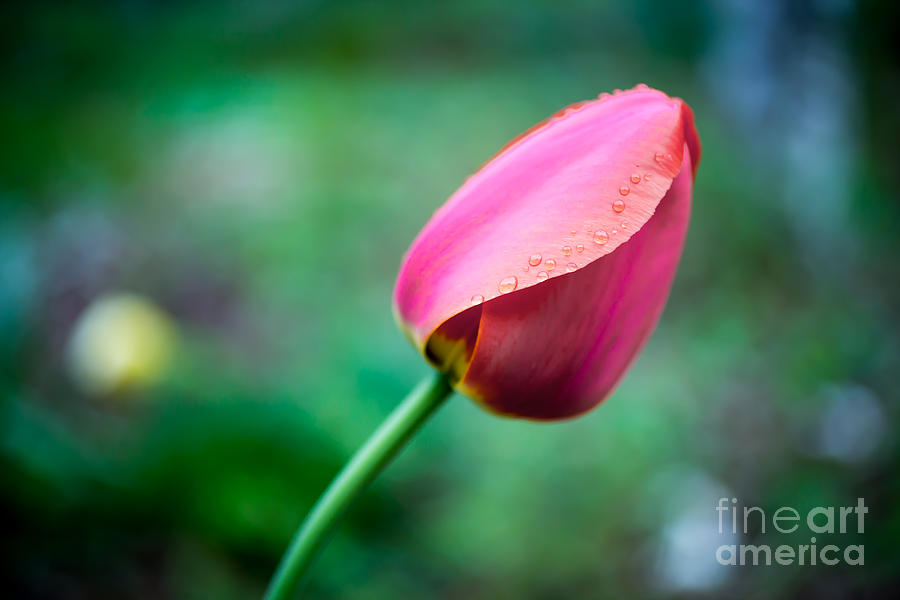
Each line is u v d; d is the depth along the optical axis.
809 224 1.30
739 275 1.23
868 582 0.63
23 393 0.78
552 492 0.80
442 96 2.33
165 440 0.65
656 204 0.29
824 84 1.33
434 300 0.30
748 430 0.87
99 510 0.59
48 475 0.57
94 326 0.80
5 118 1.84
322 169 1.72
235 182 1.67
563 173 0.29
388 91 2.45
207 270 1.27
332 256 1.34
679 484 0.80
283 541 0.63
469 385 0.30
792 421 0.87
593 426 0.90
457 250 0.29
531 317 0.29
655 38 2.56
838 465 0.78
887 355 0.97
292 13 3.52
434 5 3.40
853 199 1.32
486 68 2.73
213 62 2.89
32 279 0.97
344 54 3.04
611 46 2.78
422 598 0.66
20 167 1.58
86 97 2.31
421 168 1.75
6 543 0.56
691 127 0.30
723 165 1.45
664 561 0.70
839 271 1.22
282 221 1.44
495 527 0.75
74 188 1.55
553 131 0.30
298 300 1.19
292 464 0.67
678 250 0.30
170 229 1.41
